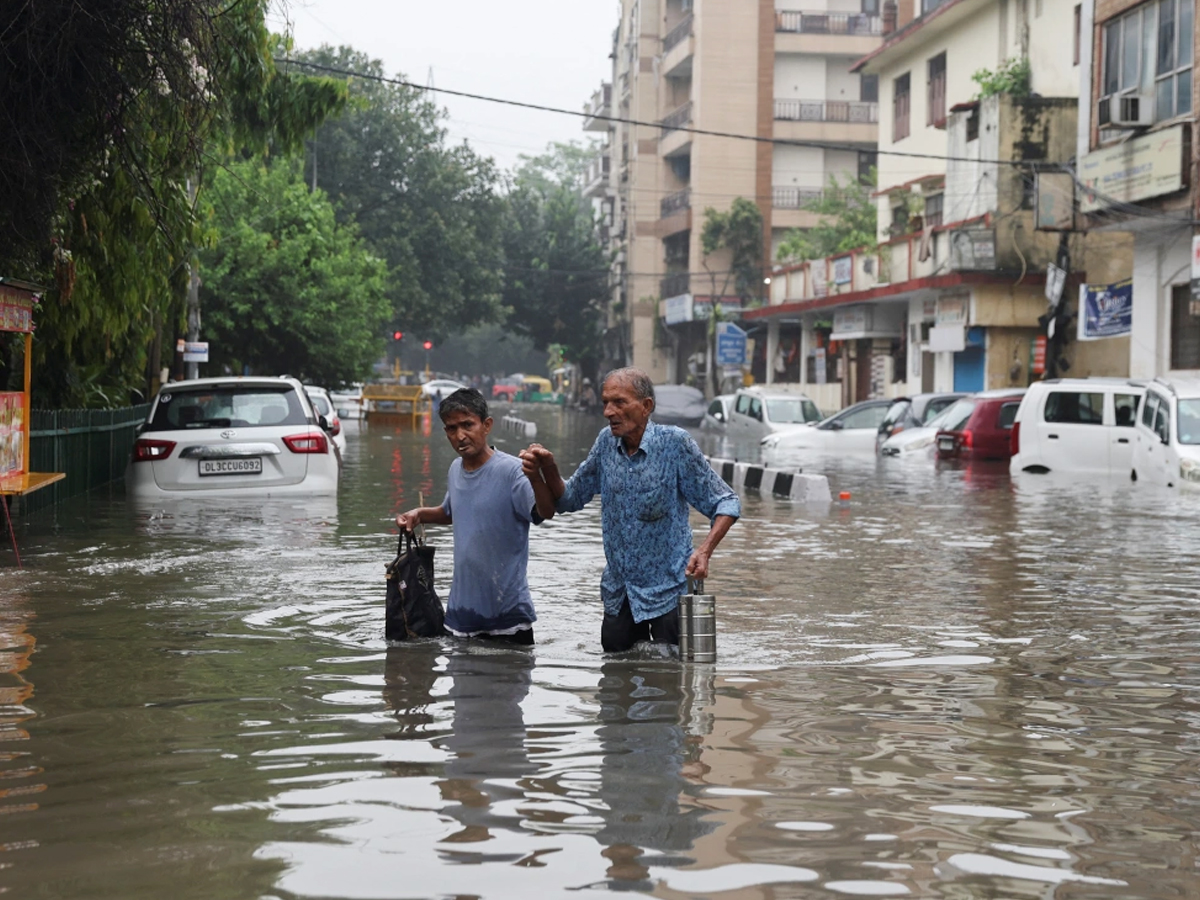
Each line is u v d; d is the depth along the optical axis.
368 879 3.15
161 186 12.77
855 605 7.95
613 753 4.34
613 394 6.07
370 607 7.50
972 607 7.91
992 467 23.59
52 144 10.59
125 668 5.76
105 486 16.45
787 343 51.59
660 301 65.12
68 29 9.88
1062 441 21.77
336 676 5.61
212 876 3.17
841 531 12.59
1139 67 25.88
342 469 20.91
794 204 58.28
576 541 11.27
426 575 6.57
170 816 3.64
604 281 76.44
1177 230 25.78
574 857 3.32
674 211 63.47
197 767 4.15
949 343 34.91
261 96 16.06
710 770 4.15
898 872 3.25
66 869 3.21
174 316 24.23
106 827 3.54
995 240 32.88
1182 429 18.19
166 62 10.61
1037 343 33.19
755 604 7.96
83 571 8.90
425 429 41.66
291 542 10.59
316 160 56.19
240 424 14.30
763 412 34.75
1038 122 32.59
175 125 11.86
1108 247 32.06
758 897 3.07
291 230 38.28
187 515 12.60
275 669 5.76
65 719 4.81
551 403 94.50
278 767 4.14
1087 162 27.39
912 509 15.19
